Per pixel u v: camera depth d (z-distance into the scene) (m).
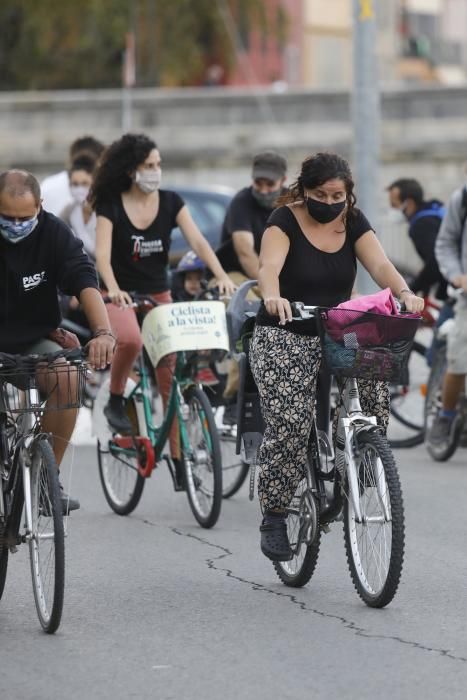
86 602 18.05
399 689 14.23
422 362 33.31
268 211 27.45
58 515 16.12
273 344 18.05
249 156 91.12
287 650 15.70
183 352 23.36
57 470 16.30
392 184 33.16
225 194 45.19
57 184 33.62
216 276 24.22
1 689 14.39
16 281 17.22
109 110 91.38
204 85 132.25
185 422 23.39
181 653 15.62
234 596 18.33
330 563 20.30
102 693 14.22
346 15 168.62
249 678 14.65
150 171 24.08
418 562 20.27
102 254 24.03
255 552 21.11
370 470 17.28
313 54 165.75
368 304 17.11
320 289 18.25
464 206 28.77
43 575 16.58
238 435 19.78
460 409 29.89
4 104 92.12
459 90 89.31
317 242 18.16
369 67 44.53
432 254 31.88
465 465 29.73
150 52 109.88
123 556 20.89
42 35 110.25
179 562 20.44
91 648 15.86
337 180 17.66
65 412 17.36
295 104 90.62
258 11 115.75
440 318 30.97
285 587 18.84
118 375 24.03
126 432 23.97
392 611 17.41
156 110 91.69
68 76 112.19
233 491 25.81
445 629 16.53
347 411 17.83
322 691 14.20
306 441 18.20
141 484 23.94
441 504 25.02
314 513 18.23
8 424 17.38
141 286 24.66
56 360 16.64
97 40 110.75
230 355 22.83
